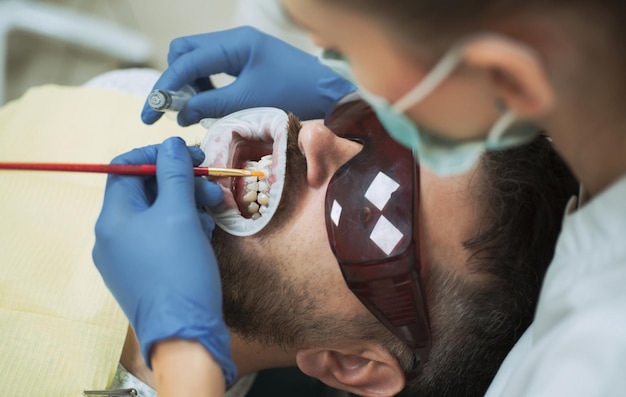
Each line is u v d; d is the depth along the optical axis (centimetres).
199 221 84
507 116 55
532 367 64
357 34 53
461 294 91
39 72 198
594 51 52
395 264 87
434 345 95
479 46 49
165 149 87
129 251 80
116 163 89
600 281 60
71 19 195
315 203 92
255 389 121
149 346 75
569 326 60
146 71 136
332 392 124
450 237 89
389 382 100
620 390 56
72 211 109
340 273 91
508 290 91
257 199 93
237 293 93
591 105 56
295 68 113
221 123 96
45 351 96
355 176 90
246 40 111
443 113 56
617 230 60
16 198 109
